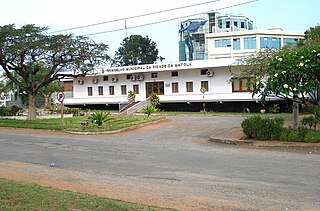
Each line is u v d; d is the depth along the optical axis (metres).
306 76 15.83
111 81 46.06
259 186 9.03
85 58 29.78
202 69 40.56
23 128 25.23
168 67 41.47
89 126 23.97
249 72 23.14
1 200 7.53
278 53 20.64
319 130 17.06
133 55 83.44
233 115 32.84
